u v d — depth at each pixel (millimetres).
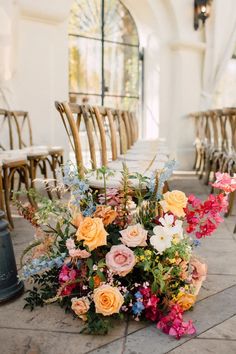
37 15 4914
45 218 1791
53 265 1733
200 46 6824
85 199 1832
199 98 7090
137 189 1949
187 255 1704
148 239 1723
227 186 1764
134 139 5426
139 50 7094
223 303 1842
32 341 1528
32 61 5004
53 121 5266
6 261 1858
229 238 2939
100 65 6531
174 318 1568
